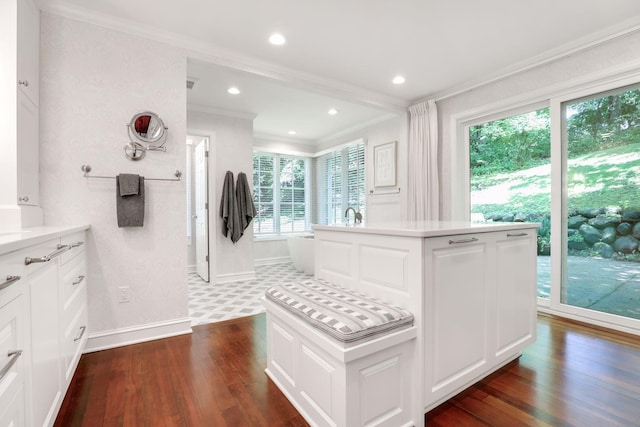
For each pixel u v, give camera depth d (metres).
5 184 1.65
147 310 2.35
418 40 2.62
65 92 2.08
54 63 2.05
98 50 2.19
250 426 1.39
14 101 1.67
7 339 0.86
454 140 3.67
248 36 2.53
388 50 2.78
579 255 2.71
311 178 6.55
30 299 1.05
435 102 3.85
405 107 4.11
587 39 2.55
